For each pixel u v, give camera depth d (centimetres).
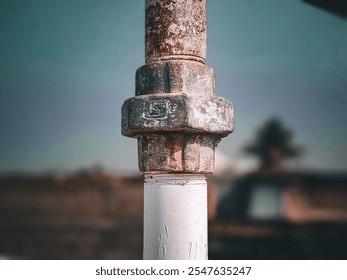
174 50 35
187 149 34
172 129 34
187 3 35
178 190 34
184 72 34
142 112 34
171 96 34
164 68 35
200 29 36
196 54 35
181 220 34
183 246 34
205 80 35
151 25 35
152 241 35
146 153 35
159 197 35
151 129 34
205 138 35
